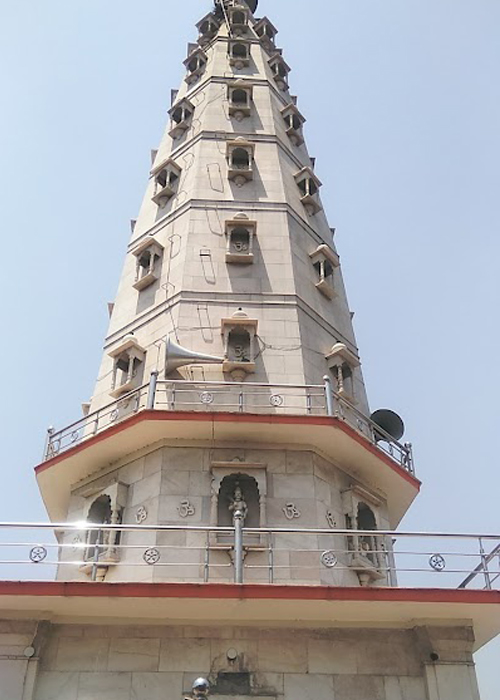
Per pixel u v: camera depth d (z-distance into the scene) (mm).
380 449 20828
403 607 16078
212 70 32812
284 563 17938
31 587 15492
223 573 17625
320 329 24031
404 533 16391
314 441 19938
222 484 19422
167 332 22656
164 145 31031
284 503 18922
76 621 16375
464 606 16031
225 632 16328
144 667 15812
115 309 25406
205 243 24875
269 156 28547
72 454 20469
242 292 23578
